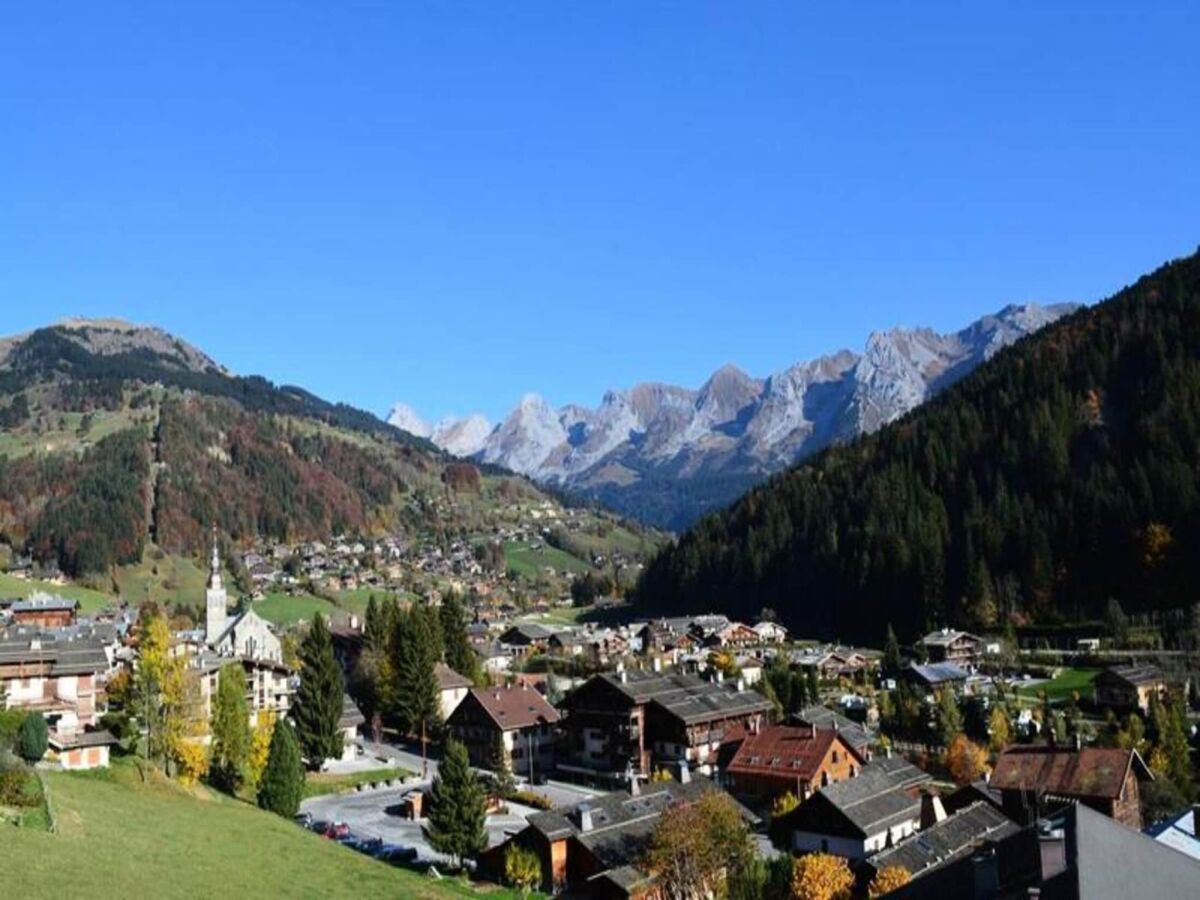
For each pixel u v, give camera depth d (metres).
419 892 73.19
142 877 59.16
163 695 93.50
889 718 129.38
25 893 50.50
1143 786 84.69
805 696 139.88
